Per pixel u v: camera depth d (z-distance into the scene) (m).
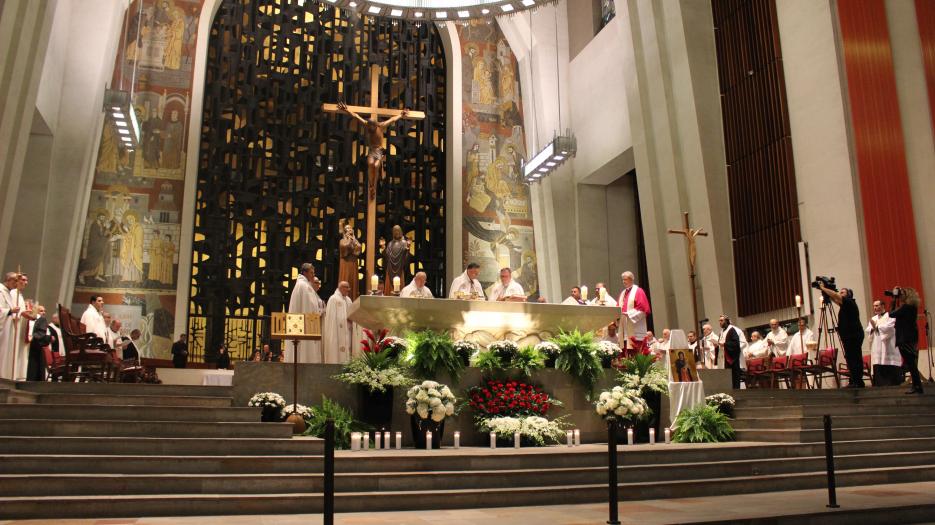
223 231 21.19
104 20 19.30
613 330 11.93
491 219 22.86
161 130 20.69
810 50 15.51
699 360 13.73
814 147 15.27
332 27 23.33
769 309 15.91
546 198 22.89
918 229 13.62
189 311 20.58
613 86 21.23
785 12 16.17
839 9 14.96
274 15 22.81
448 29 23.69
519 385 9.59
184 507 5.93
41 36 15.84
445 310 9.75
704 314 17.50
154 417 7.54
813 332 14.78
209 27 21.81
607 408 8.98
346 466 6.81
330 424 5.07
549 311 10.19
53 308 18.08
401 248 11.88
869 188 14.18
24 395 7.89
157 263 19.91
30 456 6.19
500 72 24.00
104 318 12.98
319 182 22.73
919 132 13.78
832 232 14.70
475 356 9.73
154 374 15.52
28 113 15.98
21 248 17.86
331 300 11.12
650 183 18.83
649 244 18.89
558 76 23.58
